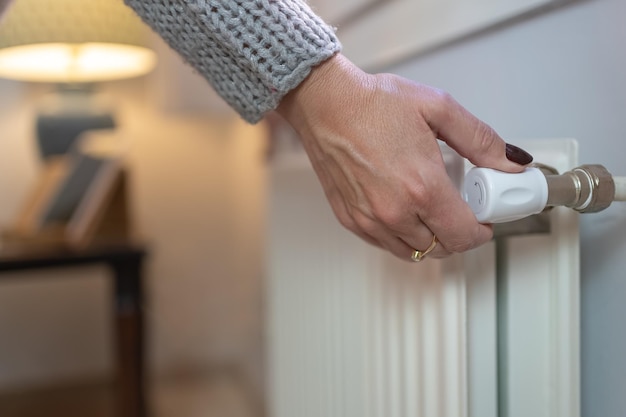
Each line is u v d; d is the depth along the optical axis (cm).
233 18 42
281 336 92
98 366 164
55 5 98
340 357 71
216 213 174
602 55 46
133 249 112
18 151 156
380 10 73
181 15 46
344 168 43
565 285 46
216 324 175
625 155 44
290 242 85
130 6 49
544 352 48
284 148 118
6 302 157
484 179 39
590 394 50
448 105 40
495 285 48
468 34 59
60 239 123
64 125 147
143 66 125
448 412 48
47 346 160
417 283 52
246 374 168
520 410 48
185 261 172
